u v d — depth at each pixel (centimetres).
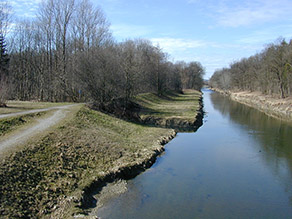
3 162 1378
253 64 9350
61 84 4044
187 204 1411
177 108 4834
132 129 2920
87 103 3356
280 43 6438
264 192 1597
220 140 2850
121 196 1467
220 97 9869
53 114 2564
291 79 6062
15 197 1200
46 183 1388
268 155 2331
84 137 2088
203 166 2019
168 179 1738
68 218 1174
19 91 4809
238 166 2039
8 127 1959
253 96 8094
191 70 13200
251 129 3478
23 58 5059
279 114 4884
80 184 1480
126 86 3688
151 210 1329
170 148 2494
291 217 1314
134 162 1883
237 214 1328
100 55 3450
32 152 1585
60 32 4534
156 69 6600
